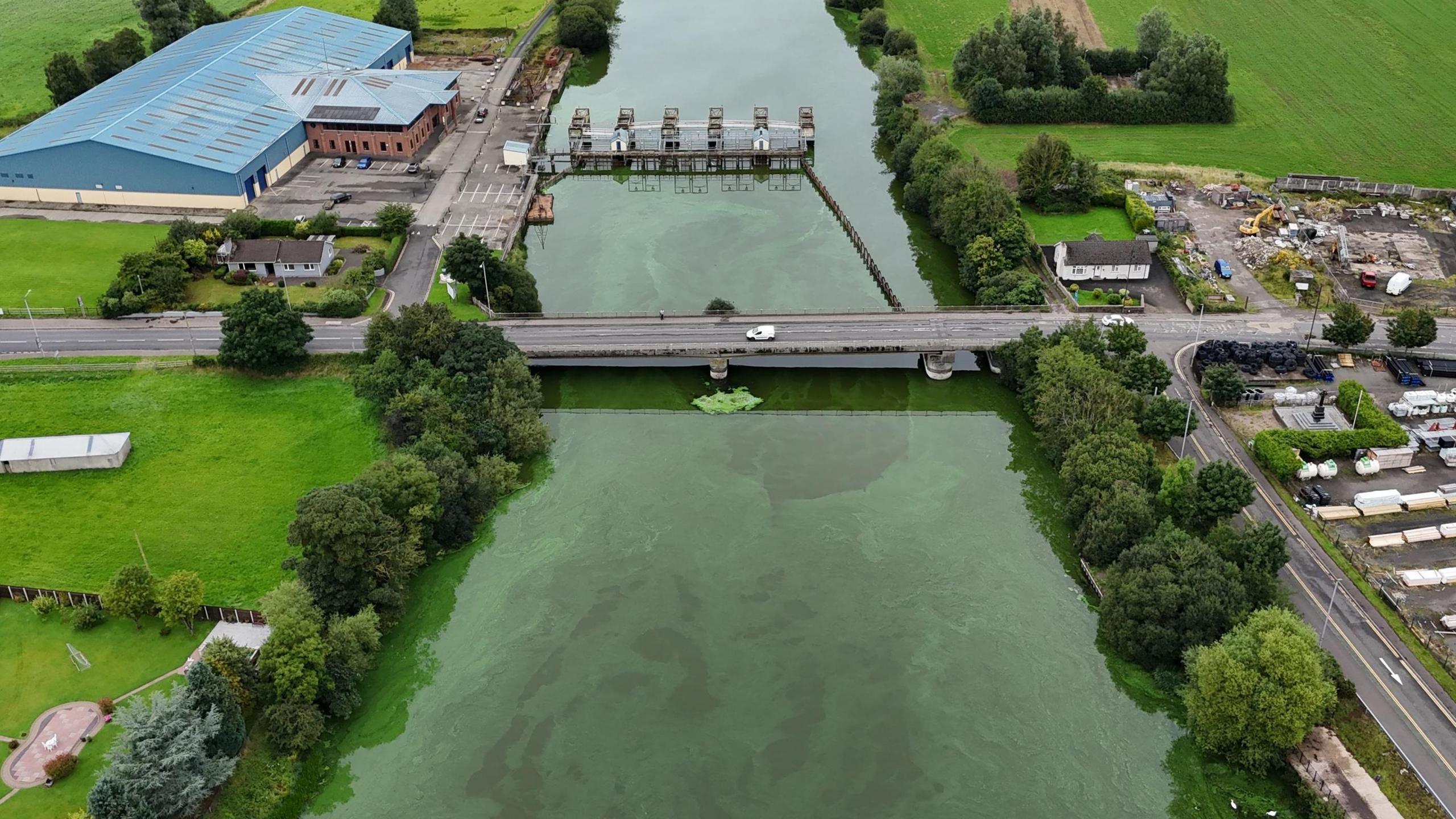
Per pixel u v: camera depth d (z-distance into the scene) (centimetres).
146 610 15375
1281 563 15600
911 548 17750
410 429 18888
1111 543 16625
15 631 15375
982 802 13800
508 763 14375
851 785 14038
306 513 15400
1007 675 15512
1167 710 14862
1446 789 13138
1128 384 19838
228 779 13288
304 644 14338
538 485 19150
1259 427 19525
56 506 17850
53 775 13138
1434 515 17350
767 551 17712
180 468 18788
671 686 15425
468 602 16825
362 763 14412
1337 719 14075
